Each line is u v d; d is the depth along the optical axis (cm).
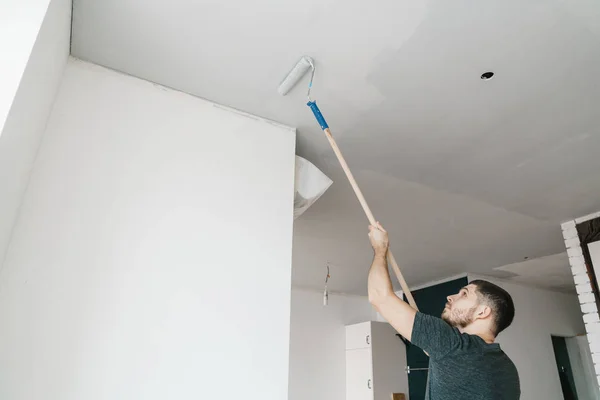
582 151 218
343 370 521
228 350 149
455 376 116
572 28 146
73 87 157
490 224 317
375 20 144
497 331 134
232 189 174
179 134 172
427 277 474
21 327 122
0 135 94
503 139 211
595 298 287
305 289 538
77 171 146
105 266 139
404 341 504
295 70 163
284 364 157
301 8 140
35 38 104
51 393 120
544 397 438
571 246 306
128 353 133
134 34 152
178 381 137
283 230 179
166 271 148
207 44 156
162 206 156
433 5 138
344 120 199
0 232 114
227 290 156
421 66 165
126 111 164
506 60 161
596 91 176
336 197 276
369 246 370
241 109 191
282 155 195
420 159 231
